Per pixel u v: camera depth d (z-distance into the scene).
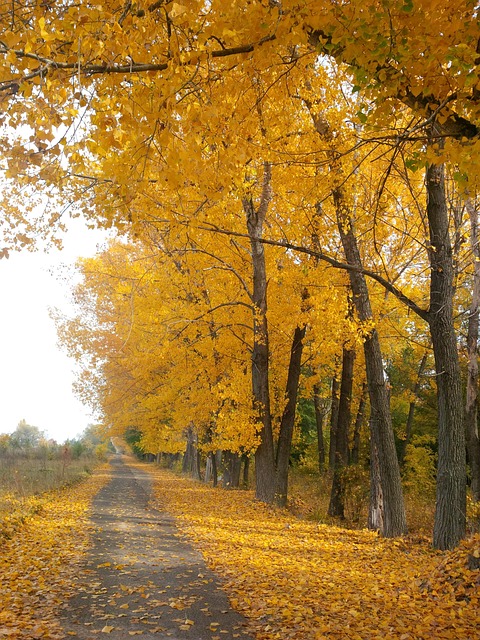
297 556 8.34
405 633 4.61
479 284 11.44
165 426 28.27
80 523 11.11
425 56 3.84
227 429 14.30
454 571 6.08
